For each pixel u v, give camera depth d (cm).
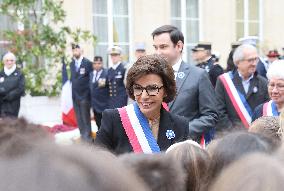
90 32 2109
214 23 2566
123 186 134
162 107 539
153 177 246
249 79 845
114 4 2414
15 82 1689
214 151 252
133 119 530
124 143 531
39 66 2047
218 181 167
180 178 253
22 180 128
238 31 2644
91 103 1808
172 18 2520
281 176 153
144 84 518
